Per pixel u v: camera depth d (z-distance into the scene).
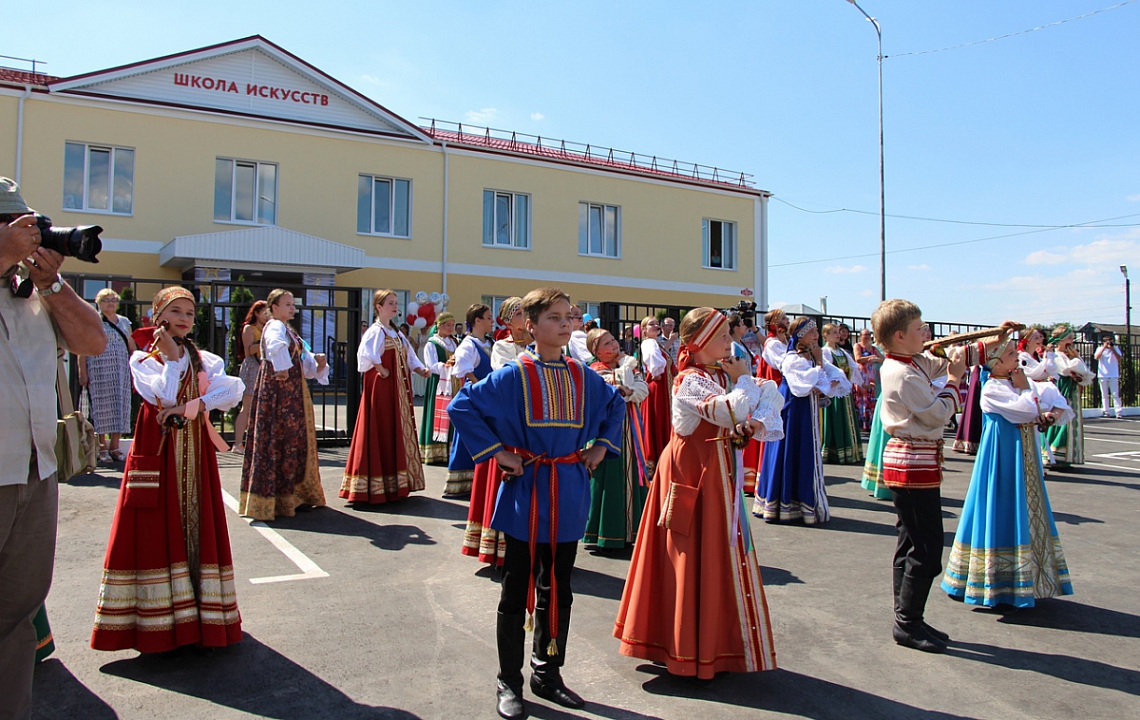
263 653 3.62
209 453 3.59
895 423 3.85
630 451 5.59
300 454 6.32
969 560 4.54
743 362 3.47
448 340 9.25
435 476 8.26
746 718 3.10
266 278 17.30
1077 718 3.15
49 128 15.95
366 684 3.33
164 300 3.59
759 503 6.82
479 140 22.14
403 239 19.77
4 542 2.44
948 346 4.13
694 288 24.36
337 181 18.91
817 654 3.78
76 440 3.05
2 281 2.51
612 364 5.77
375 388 6.66
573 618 4.21
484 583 4.69
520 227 21.66
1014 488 4.40
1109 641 3.98
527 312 3.35
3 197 2.52
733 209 25.11
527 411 3.20
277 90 18.48
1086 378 9.50
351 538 5.64
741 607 3.34
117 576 3.40
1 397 2.43
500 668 3.17
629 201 23.19
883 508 7.22
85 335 2.73
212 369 3.71
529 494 3.17
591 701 3.24
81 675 3.35
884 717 3.14
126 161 16.80
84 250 2.48
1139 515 6.99
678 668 3.29
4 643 2.53
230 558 3.61
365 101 19.25
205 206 17.41
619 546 5.50
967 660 3.73
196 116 17.30
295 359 6.29
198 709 3.07
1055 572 4.41
